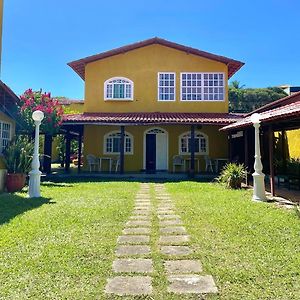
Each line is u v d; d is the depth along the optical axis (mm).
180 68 20078
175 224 6488
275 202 9211
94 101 20047
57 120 15297
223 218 6941
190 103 19906
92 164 19281
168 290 3479
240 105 46844
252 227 6137
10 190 11359
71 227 6082
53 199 9555
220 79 20016
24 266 4086
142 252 4727
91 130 19906
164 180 15922
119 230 5949
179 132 19969
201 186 13219
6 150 11977
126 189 12219
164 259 4434
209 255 4570
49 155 17766
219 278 3779
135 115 18797
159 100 19969
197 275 3879
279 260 4344
